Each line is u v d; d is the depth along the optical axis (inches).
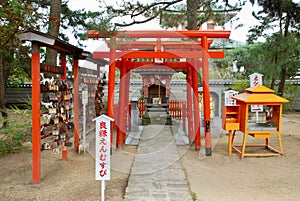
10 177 173.8
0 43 198.1
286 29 468.1
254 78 348.5
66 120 203.9
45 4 339.6
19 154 226.7
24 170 187.2
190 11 281.0
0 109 307.6
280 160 214.8
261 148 252.4
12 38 191.9
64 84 191.9
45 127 196.2
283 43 430.6
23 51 306.8
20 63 443.5
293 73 537.0
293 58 474.6
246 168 195.6
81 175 177.0
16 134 249.8
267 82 502.0
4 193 148.8
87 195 146.0
